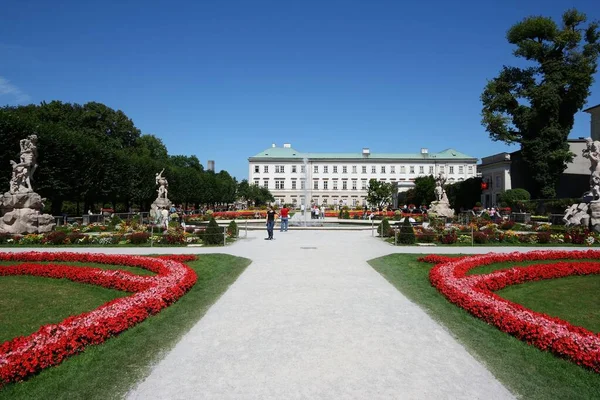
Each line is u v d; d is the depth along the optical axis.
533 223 28.73
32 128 32.97
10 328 6.96
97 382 4.85
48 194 35.59
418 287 10.15
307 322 7.15
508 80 48.59
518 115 47.25
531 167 47.19
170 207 33.47
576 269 11.64
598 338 5.72
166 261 12.38
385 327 6.91
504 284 10.07
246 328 6.84
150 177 52.44
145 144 73.12
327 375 5.02
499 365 5.38
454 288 8.95
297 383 4.80
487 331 6.75
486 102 48.94
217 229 19.69
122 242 19.52
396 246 19.06
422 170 112.00
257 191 102.25
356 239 22.80
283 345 6.04
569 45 44.78
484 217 35.56
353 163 113.12
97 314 6.68
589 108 49.00
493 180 59.44
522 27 46.00
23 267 11.13
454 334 6.59
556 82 44.28
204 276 11.48
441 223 26.03
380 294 9.26
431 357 5.63
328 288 9.84
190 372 5.12
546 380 4.96
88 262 13.22
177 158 107.38
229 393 4.56
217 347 5.98
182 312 7.81
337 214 49.66
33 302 8.58
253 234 26.59
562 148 45.78
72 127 54.03
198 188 69.88
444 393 4.59
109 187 43.56
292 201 113.25
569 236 19.92
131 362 5.43
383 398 4.45
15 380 4.80
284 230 29.20
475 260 12.68
